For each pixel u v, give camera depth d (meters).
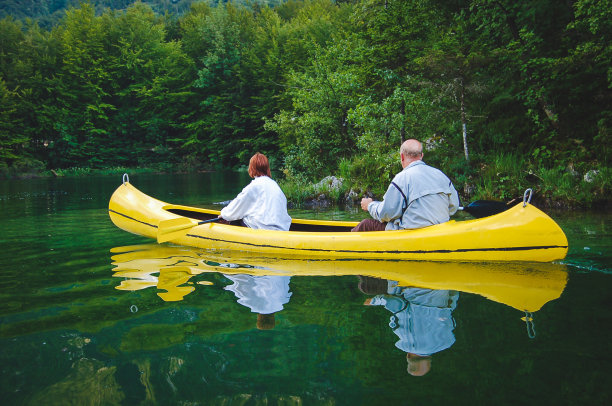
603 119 7.78
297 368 1.54
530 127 8.94
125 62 31.89
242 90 30.38
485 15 9.16
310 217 6.55
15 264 3.32
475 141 9.49
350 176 9.70
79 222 5.79
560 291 2.46
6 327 1.99
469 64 8.50
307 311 2.15
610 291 2.45
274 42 30.11
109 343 1.80
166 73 32.69
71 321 2.06
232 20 36.69
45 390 1.42
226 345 1.75
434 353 1.64
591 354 1.62
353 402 1.31
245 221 4.04
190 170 29.09
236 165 29.72
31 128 27.66
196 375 1.51
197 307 2.24
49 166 28.12
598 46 7.41
